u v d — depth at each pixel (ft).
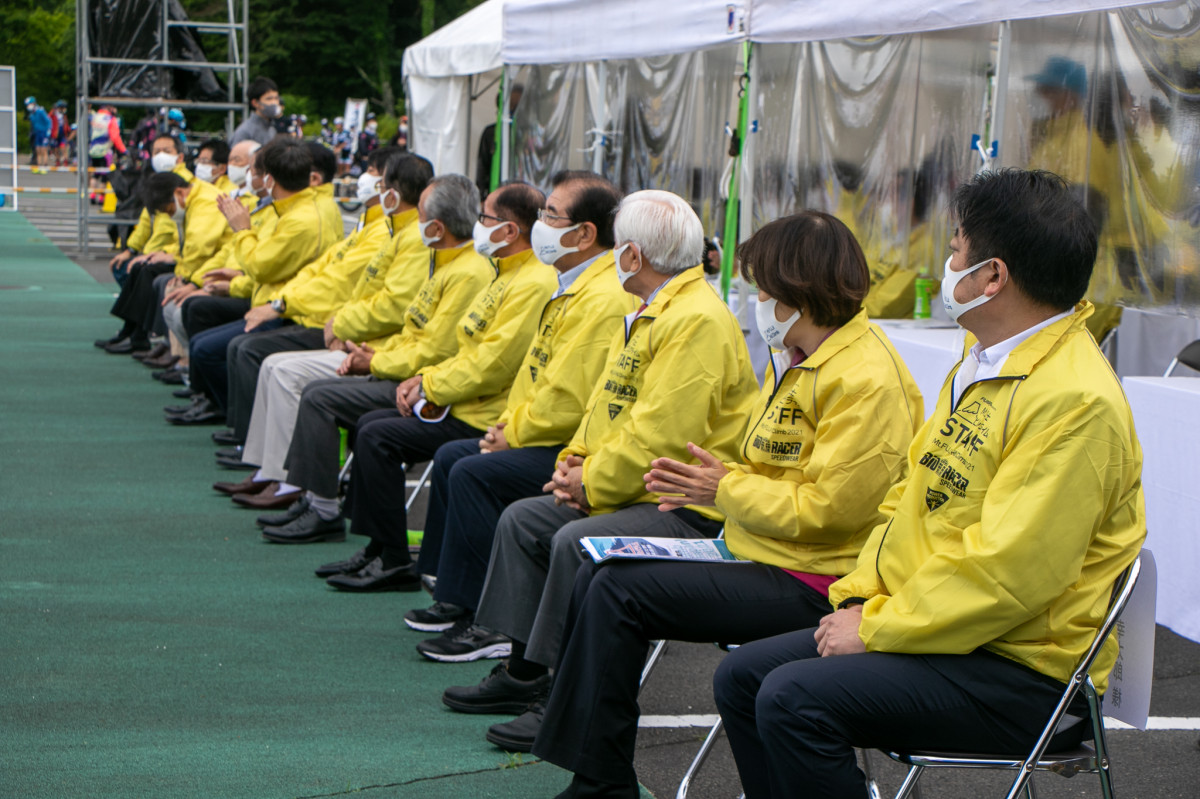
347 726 11.34
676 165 23.41
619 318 12.26
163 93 51.55
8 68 81.66
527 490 12.63
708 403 10.40
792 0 18.01
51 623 13.85
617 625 9.12
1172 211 13.50
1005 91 15.43
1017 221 7.10
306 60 157.28
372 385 17.39
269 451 18.80
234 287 24.53
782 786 7.39
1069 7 13.35
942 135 16.92
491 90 39.17
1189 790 10.46
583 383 12.31
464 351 15.10
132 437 23.93
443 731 11.30
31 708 11.50
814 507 8.68
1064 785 10.55
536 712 11.02
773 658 8.09
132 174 56.34
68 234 69.62
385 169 18.67
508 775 10.42
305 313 20.84
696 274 10.93
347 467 18.71
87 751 10.61
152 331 31.83
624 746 9.29
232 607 14.66
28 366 30.91
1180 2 12.64
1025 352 7.20
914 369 15.25
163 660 12.86
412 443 15.19
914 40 17.29
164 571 15.97
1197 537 11.64
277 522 17.93
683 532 10.69
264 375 19.02
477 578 12.79
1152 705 12.37
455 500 12.76
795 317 8.96
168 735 11.00
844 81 18.69
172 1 51.52
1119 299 14.40
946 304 7.50
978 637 7.09
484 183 37.88
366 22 155.53
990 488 7.11
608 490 10.66
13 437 23.49
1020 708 7.23
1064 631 7.17
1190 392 11.73
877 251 18.29
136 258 33.96
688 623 9.08
